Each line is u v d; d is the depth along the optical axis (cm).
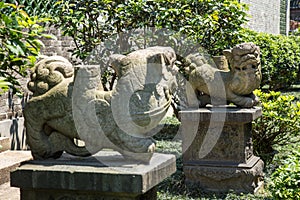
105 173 329
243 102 597
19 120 745
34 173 345
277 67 1393
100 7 691
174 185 595
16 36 374
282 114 682
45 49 805
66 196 349
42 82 369
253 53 584
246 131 603
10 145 704
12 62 408
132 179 322
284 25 2195
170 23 670
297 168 456
